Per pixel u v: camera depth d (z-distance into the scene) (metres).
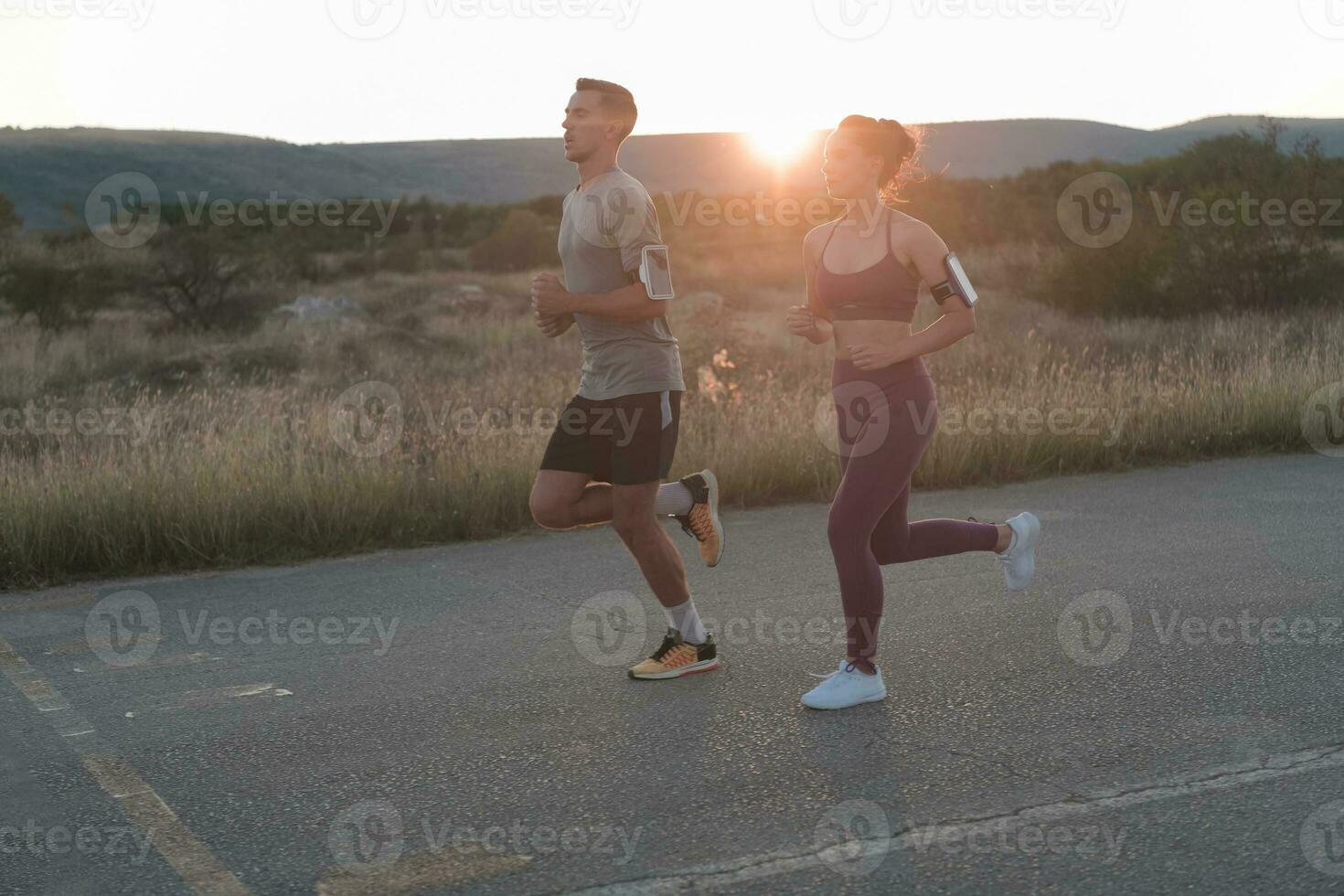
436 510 7.33
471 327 18.73
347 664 4.65
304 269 27.64
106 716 4.07
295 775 3.46
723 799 3.18
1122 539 6.54
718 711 3.92
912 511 7.64
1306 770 3.26
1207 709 3.77
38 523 6.42
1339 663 4.21
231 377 13.91
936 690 4.05
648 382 4.07
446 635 5.03
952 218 30.84
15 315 19.11
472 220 43.78
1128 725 3.65
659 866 2.79
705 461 8.19
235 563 6.63
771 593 5.62
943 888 2.65
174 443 7.91
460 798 3.25
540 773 3.41
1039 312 18.95
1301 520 6.88
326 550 6.89
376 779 3.41
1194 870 2.70
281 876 2.80
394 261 32.41
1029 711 3.81
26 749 3.76
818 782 3.28
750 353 12.92
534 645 4.84
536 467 7.69
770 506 8.04
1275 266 17.59
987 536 4.31
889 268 3.79
